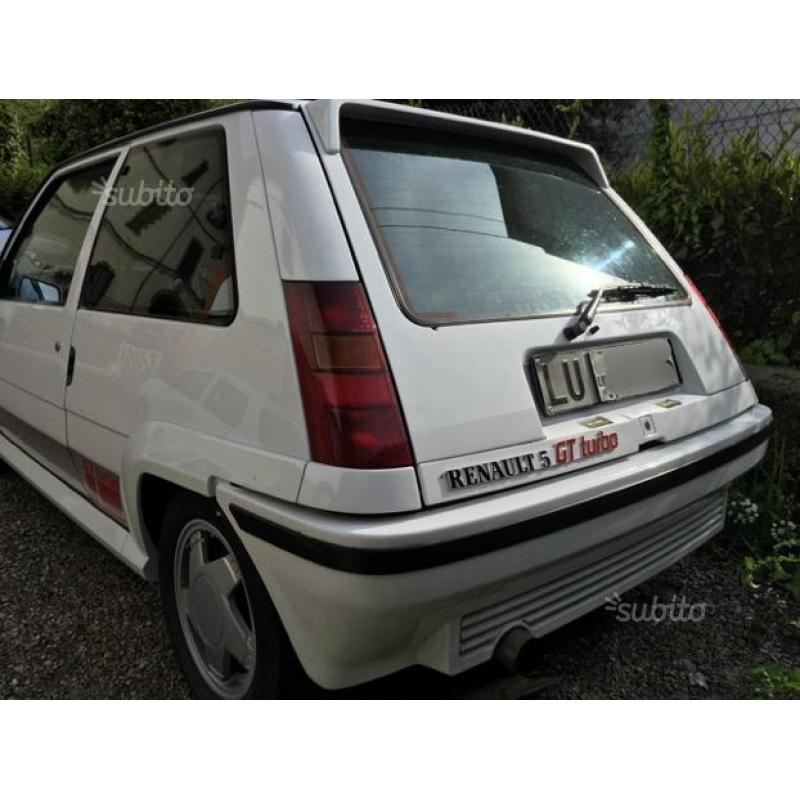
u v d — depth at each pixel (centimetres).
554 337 207
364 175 198
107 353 252
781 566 307
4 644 260
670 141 416
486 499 177
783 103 486
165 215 235
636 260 265
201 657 232
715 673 250
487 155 241
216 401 198
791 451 362
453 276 199
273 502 178
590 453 202
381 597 162
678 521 242
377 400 169
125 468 235
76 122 913
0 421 387
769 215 379
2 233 764
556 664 254
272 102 200
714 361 259
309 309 175
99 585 299
